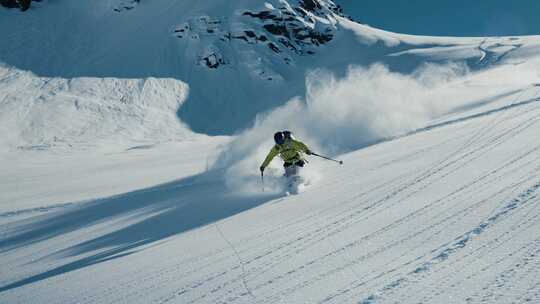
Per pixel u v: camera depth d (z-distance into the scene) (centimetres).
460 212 359
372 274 267
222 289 296
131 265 415
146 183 1414
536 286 208
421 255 282
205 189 902
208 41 7325
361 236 352
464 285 226
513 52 6216
